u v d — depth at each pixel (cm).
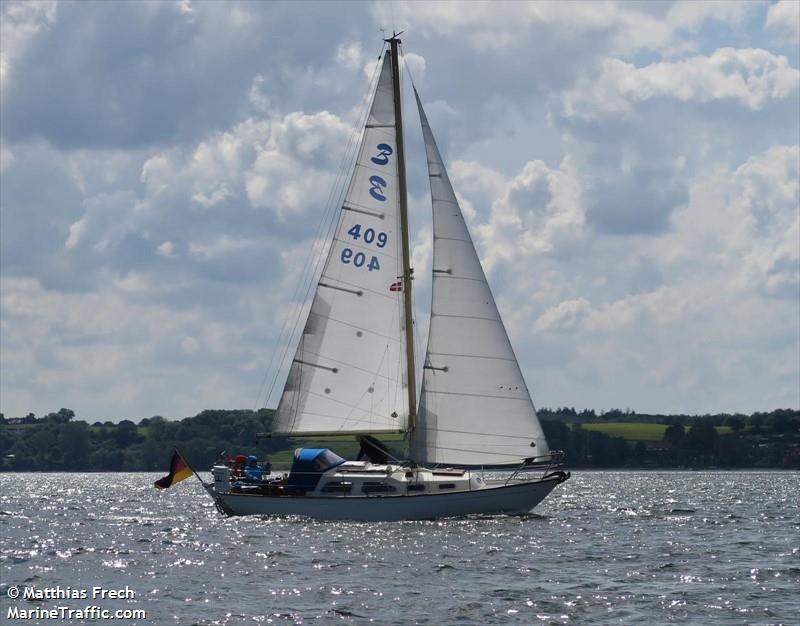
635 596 13988
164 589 14888
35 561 18262
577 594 14125
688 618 12762
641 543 19788
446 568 16188
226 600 13988
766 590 14462
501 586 14725
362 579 15375
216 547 19125
